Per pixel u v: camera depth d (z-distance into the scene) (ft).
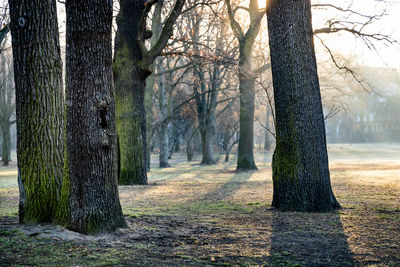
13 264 13.32
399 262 14.58
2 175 86.94
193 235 19.45
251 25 77.61
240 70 67.00
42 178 20.07
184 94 140.67
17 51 20.08
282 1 27.96
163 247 16.76
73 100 18.38
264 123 176.24
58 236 17.10
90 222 18.31
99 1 18.10
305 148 27.35
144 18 42.93
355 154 163.63
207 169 97.35
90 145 18.39
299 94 27.55
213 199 35.37
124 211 27.02
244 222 23.16
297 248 16.90
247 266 14.26
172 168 104.63
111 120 18.92
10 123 142.00
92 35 18.11
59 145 20.67
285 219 23.84
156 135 143.74
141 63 47.88
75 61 18.21
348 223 22.08
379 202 30.42
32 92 20.13
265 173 77.77
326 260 15.05
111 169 19.20
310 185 27.12
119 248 16.20
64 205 18.99
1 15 42.14
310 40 28.07
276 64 28.43
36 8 20.13
